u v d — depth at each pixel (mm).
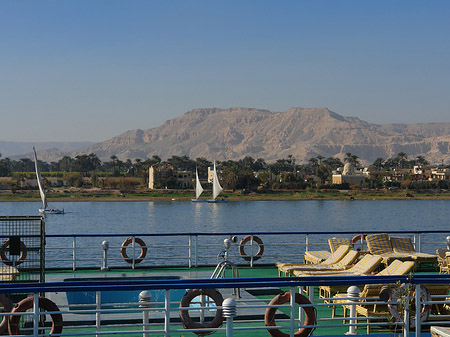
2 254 10719
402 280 8438
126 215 126875
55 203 177875
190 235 16172
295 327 8219
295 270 13016
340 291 11148
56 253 46375
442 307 10250
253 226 99938
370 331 9781
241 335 9391
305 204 171625
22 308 8102
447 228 93625
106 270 15641
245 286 7949
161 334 9492
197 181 174375
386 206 163000
